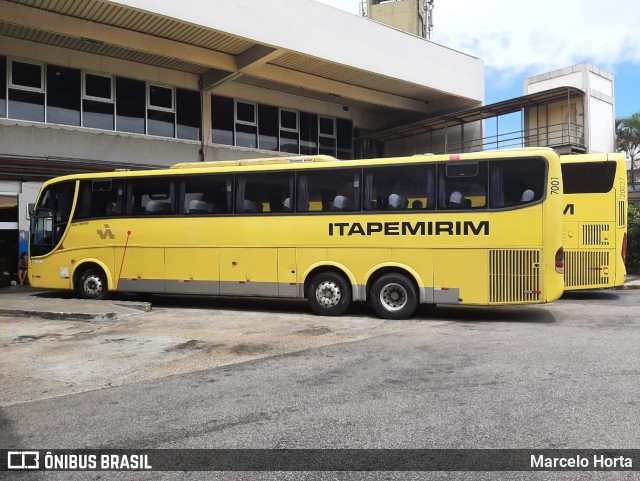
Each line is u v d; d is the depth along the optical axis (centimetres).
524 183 965
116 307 1096
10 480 368
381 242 1032
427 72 2139
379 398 525
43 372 655
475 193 986
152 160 1822
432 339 815
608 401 500
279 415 484
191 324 978
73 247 1255
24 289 1577
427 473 366
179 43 1711
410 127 2256
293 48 1738
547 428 438
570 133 1988
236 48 1767
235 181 1135
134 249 1199
